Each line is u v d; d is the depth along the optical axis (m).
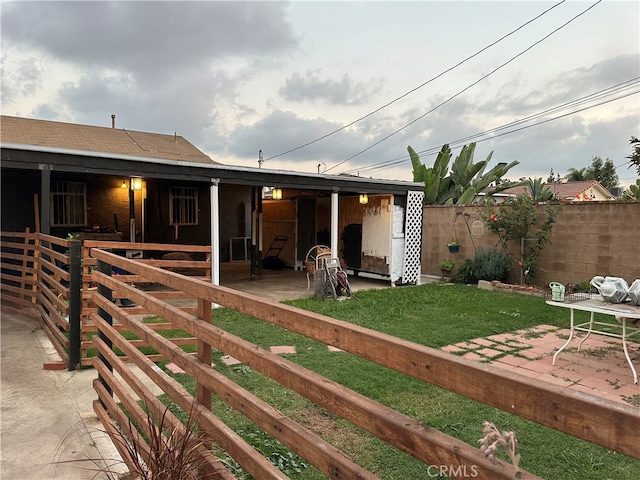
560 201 8.66
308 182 8.11
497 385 0.85
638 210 7.39
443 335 5.18
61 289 4.33
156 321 5.68
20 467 2.47
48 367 4.03
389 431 1.06
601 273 7.86
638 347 4.72
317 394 1.28
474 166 13.48
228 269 11.89
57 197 9.05
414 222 9.89
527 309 6.77
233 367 4.01
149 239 10.63
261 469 1.44
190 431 1.79
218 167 6.93
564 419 0.75
